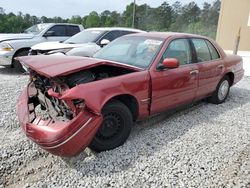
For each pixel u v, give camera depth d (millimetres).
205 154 3373
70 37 9562
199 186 2756
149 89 3746
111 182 2811
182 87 4309
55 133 2916
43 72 3043
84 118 2936
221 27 14594
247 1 13617
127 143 3617
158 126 4262
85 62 3309
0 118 4410
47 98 3352
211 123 4438
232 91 6785
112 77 3408
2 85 6707
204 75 4809
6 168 3055
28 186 2758
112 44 4773
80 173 2969
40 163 3172
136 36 4691
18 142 3627
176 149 3482
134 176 2908
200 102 5645
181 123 4406
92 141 3266
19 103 3797
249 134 4031
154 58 3967
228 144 3670
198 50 4824
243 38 14078
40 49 7629
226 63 5445
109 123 3365
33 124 3203
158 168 3049
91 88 3059
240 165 3152
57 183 2801
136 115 3723
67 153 2930
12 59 8508
